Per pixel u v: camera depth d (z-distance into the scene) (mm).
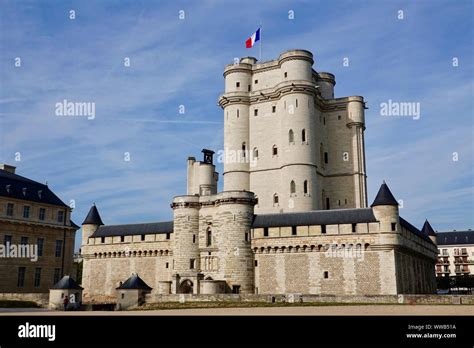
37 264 68125
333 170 80562
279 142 76625
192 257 62531
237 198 60938
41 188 73250
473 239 126188
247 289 58875
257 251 59812
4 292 63469
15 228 66188
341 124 81500
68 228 73000
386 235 53906
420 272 67938
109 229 73562
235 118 80188
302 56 76125
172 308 48469
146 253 68750
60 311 47906
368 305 44875
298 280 56969
